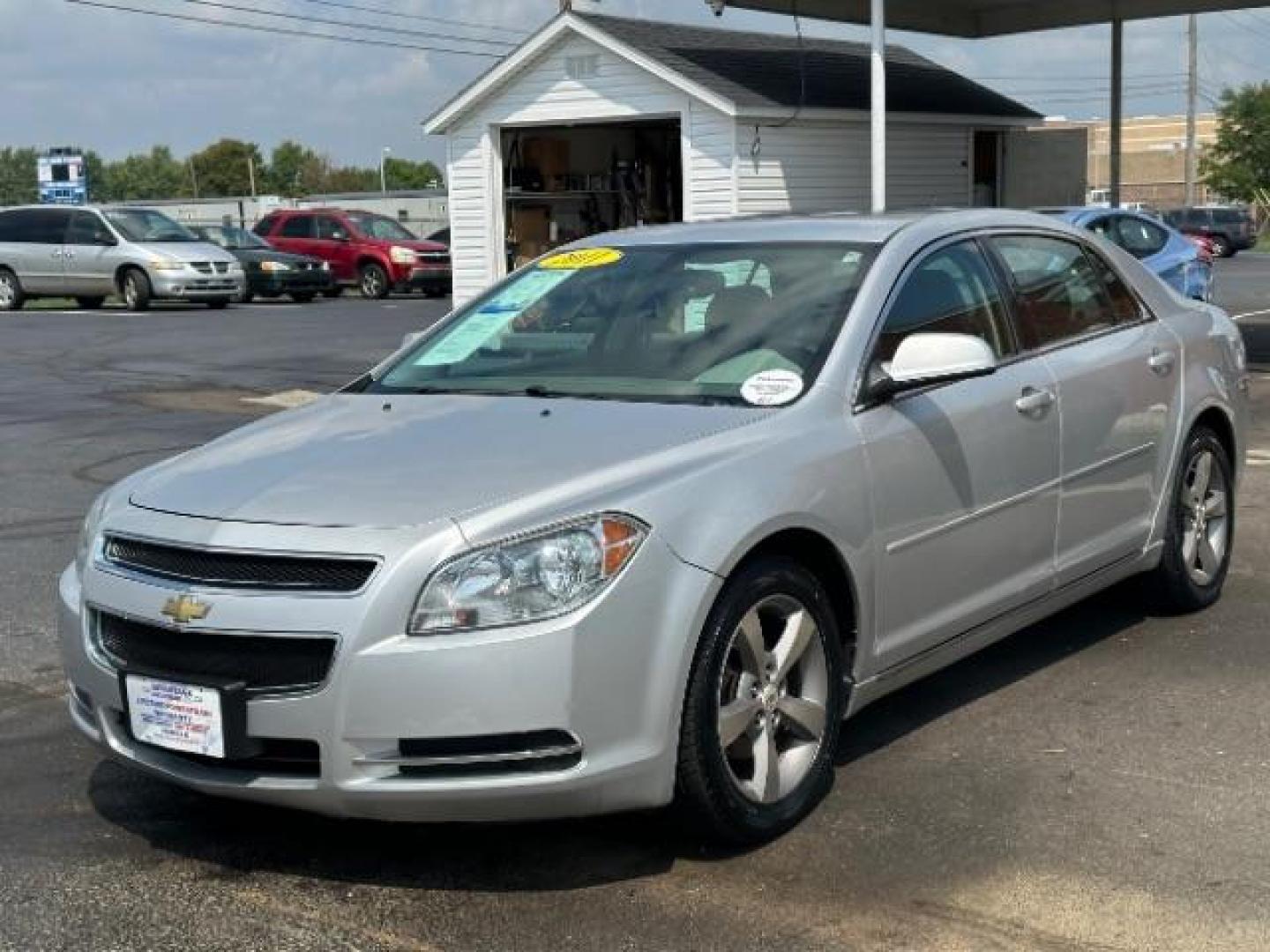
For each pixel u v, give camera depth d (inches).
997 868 153.3
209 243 1077.8
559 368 189.5
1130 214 645.9
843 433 168.4
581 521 143.8
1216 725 193.2
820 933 140.4
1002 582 193.3
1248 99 2758.4
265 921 146.0
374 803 140.1
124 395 580.7
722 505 152.0
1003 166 834.2
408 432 169.2
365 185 5172.2
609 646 141.6
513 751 140.1
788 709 162.2
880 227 197.5
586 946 139.4
